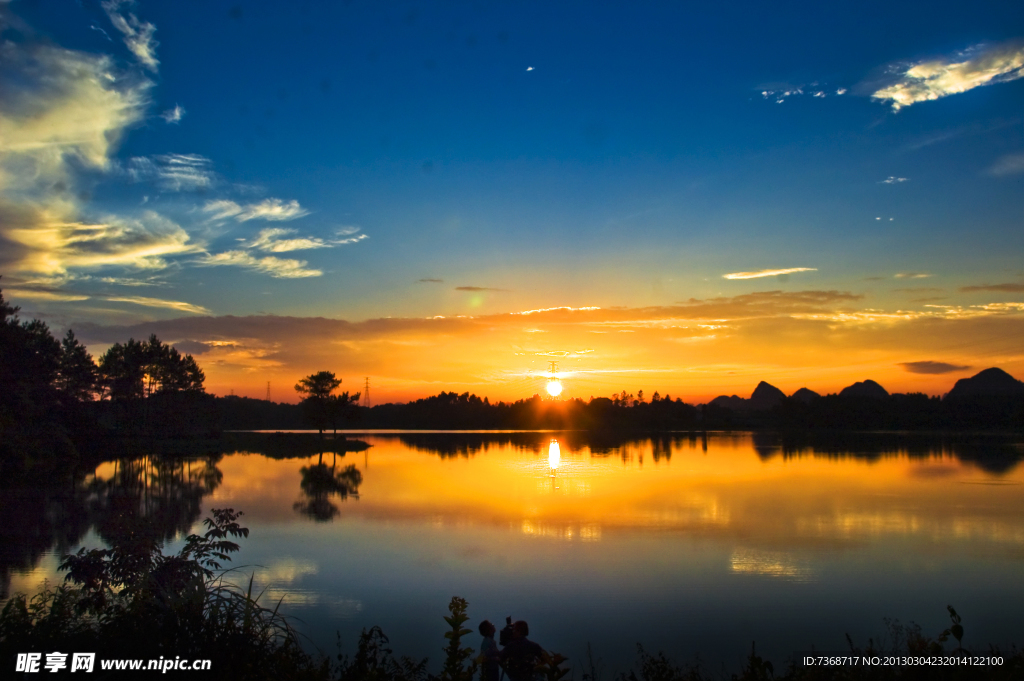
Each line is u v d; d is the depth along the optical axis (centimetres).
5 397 4962
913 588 1571
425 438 12181
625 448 8544
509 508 2936
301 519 2616
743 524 2495
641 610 1385
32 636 609
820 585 1594
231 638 647
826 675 651
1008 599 1475
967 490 3681
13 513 2680
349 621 1291
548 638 1210
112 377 7756
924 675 601
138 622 634
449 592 1512
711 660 1092
